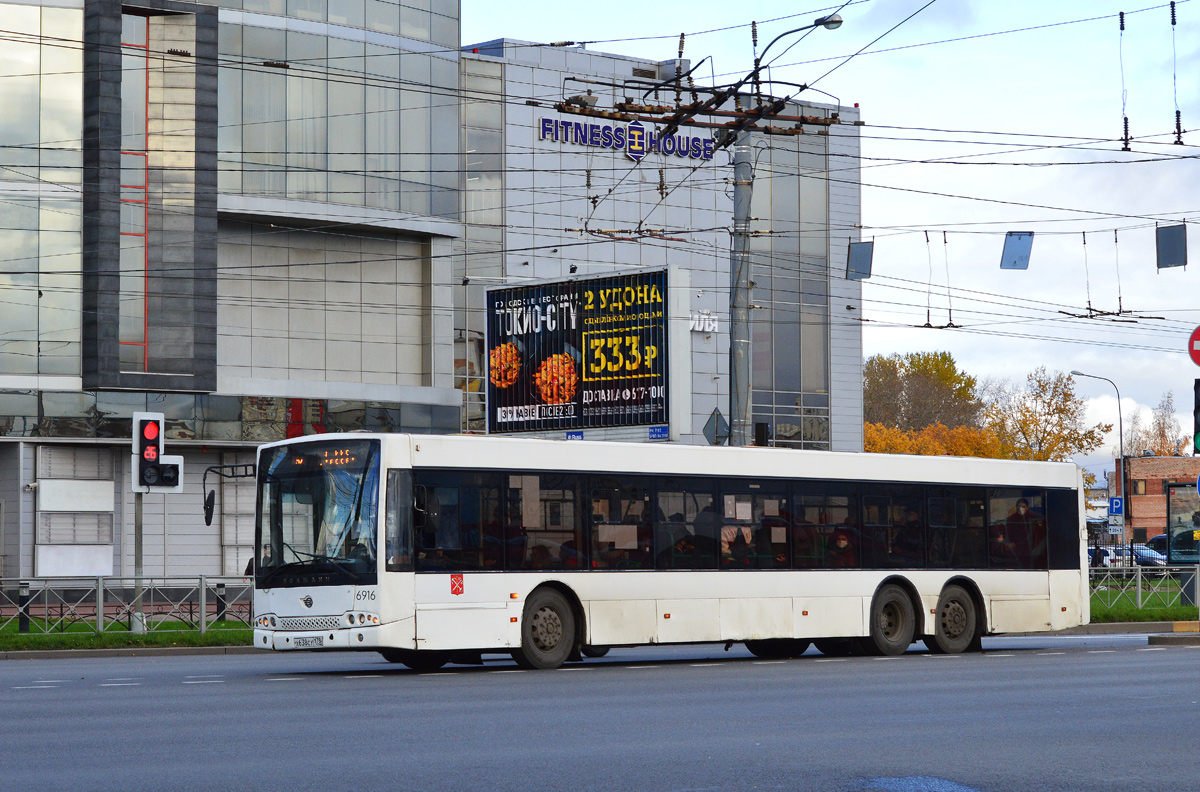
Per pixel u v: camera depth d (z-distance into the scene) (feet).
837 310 186.50
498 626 61.46
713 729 36.50
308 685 52.75
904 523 74.43
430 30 143.84
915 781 27.78
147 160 129.39
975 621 76.59
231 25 132.26
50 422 125.59
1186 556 114.73
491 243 159.02
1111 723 37.70
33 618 89.04
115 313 126.62
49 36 126.11
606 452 65.72
